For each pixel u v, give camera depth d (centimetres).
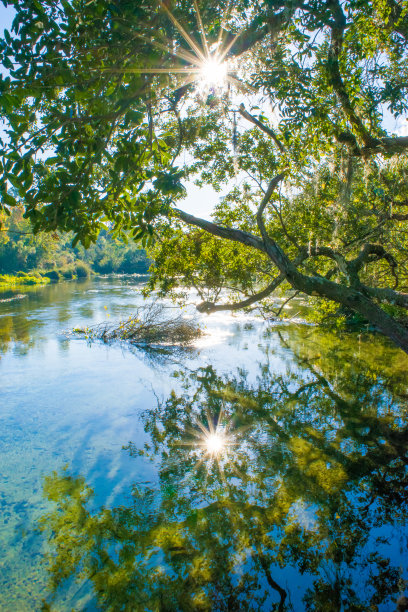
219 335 1914
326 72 466
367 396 1088
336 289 565
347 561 498
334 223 819
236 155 784
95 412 995
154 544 535
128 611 428
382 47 522
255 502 625
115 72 293
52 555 518
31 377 1270
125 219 362
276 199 883
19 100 262
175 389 1169
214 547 527
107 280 6278
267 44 406
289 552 517
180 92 405
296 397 1101
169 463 750
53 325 2127
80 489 666
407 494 640
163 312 2258
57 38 266
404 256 868
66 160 299
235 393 1136
